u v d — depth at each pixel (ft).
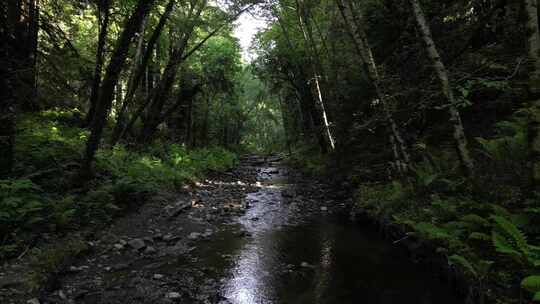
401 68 38.63
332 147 65.87
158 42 62.85
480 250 19.01
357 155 49.67
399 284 20.81
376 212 31.55
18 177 27.32
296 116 130.52
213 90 99.45
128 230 28.66
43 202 25.27
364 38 32.48
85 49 61.57
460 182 25.39
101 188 31.32
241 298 18.94
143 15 30.73
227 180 63.82
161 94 63.93
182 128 102.01
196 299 18.51
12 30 27.63
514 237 15.87
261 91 176.96
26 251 20.30
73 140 39.68
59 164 31.65
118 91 75.97
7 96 25.64
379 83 31.65
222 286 20.24
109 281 19.72
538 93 18.66
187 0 55.36
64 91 34.47
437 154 33.76
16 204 21.40
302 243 28.37
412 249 24.67
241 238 29.53
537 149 18.84
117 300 17.62
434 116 40.55
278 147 209.97
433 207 24.52
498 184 21.85
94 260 22.30
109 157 40.22
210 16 62.28
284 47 86.94
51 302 16.53
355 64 51.98
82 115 55.88
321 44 79.15
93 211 28.66
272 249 26.89
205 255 25.16
